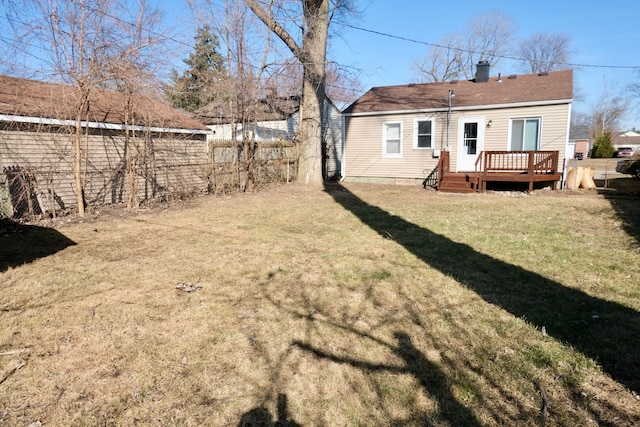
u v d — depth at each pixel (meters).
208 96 14.88
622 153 49.38
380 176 16.25
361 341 3.07
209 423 2.21
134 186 9.26
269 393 2.46
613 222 7.28
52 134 9.16
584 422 2.17
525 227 7.02
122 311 3.61
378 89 18.67
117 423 2.21
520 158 13.23
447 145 14.56
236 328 3.29
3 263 5.06
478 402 2.35
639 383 2.50
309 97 14.04
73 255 5.42
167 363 2.78
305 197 11.38
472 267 4.81
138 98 9.30
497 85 15.34
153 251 5.62
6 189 7.48
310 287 4.20
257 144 13.55
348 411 2.29
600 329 3.20
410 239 6.24
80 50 7.79
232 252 5.56
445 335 3.15
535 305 3.68
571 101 12.18
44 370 2.70
